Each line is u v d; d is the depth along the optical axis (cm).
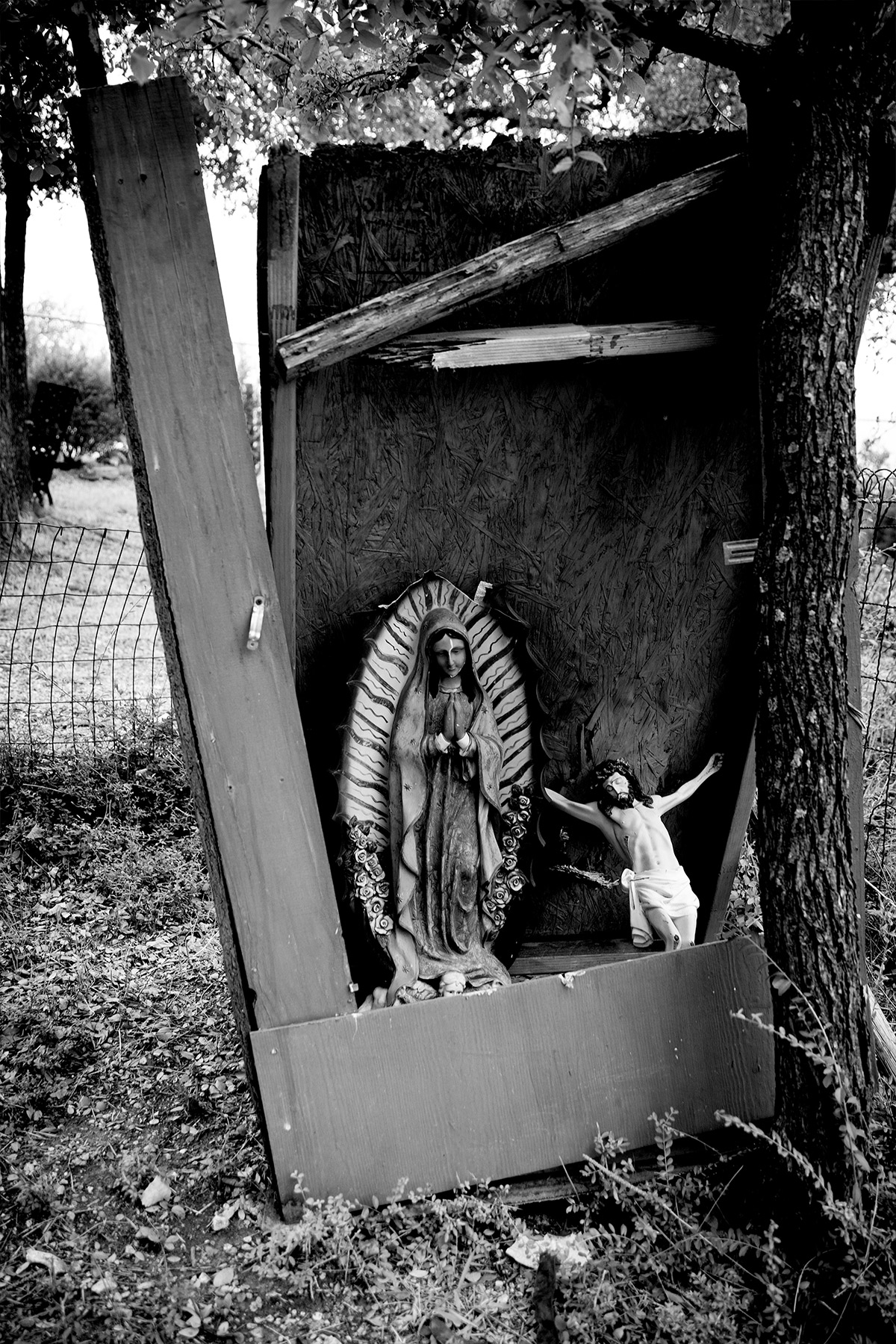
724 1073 425
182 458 386
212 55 603
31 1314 331
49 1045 480
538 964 509
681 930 468
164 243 383
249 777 389
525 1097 401
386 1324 340
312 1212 368
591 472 471
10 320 1126
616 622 501
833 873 375
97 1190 400
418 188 415
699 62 718
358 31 395
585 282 445
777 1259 347
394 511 461
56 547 1164
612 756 519
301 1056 379
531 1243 373
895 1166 388
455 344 416
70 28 466
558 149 384
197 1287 351
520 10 329
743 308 448
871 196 393
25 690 796
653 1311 340
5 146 532
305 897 393
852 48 364
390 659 459
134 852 632
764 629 382
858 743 429
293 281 408
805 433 370
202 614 387
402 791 448
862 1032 376
